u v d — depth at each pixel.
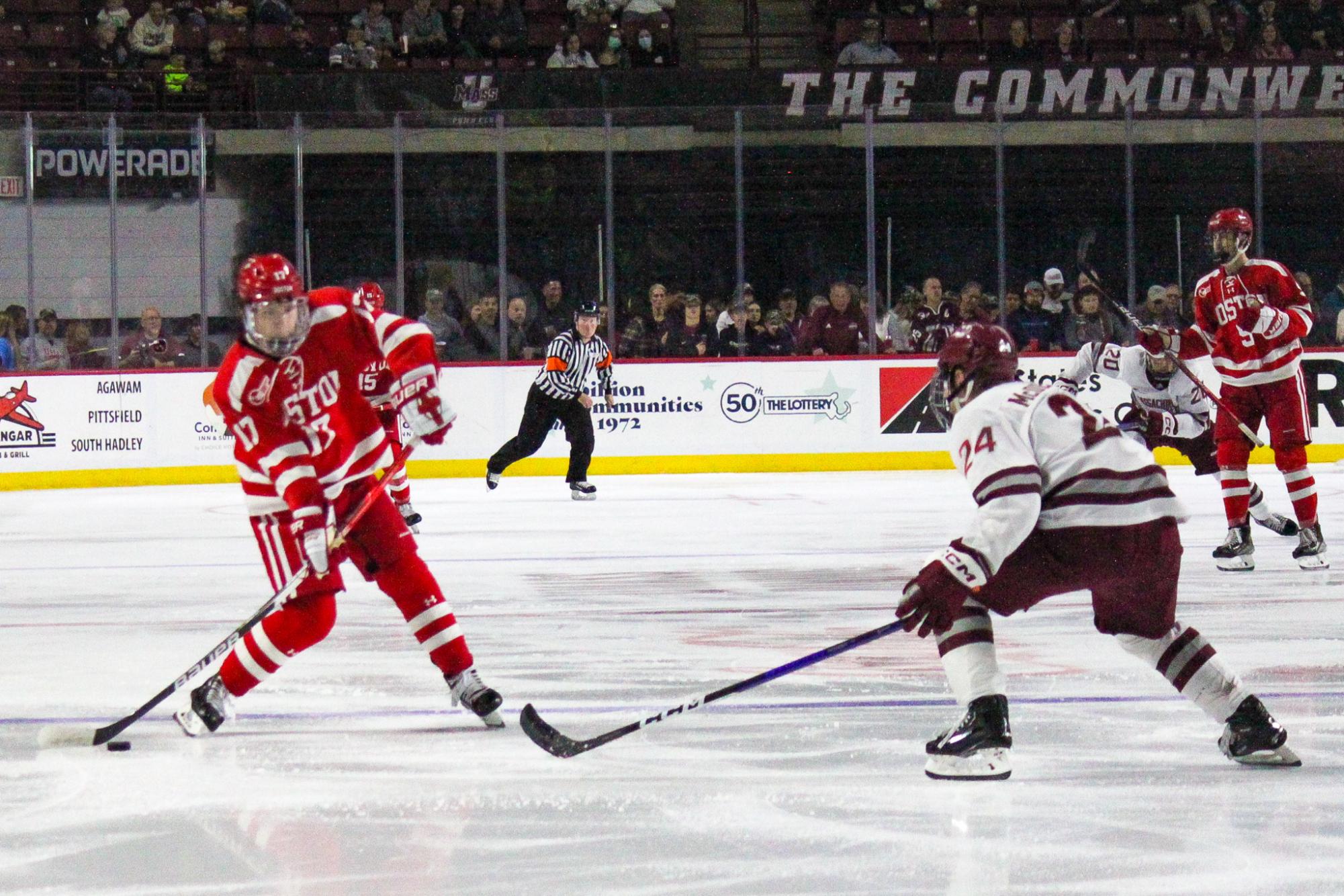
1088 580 10.52
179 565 25.30
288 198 44.25
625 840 9.62
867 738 12.34
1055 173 45.41
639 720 11.48
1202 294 23.09
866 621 18.84
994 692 10.96
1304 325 22.33
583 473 36.25
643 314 45.41
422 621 13.07
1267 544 25.97
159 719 13.52
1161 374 24.81
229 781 11.23
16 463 40.78
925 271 45.78
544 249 45.00
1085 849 9.32
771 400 43.53
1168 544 10.47
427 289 44.59
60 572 24.53
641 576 23.08
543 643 17.41
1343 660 15.64
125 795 10.84
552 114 44.78
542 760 11.81
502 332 43.84
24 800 10.73
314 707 13.85
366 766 11.68
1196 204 45.19
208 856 9.41
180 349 43.41
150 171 43.31
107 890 8.80
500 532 29.44
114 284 42.53
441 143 44.28
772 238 45.66
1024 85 49.53
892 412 43.78
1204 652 11.21
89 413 41.19
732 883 8.77
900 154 45.53
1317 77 49.50
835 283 45.66
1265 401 22.77
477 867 9.12
